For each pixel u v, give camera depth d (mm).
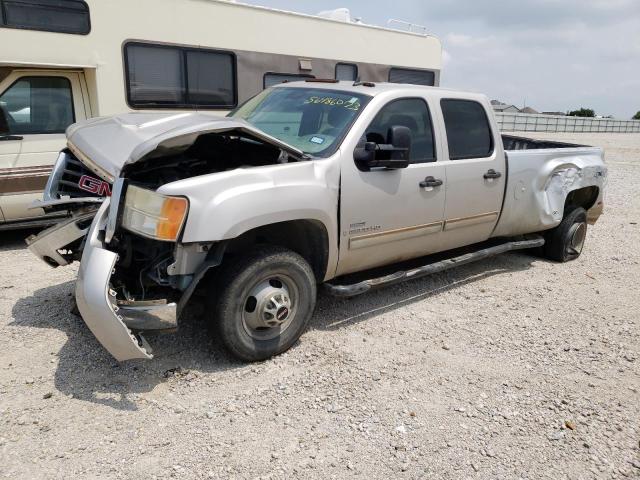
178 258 3457
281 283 3969
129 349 3303
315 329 4520
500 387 3836
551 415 3549
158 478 2807
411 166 4684
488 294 5578
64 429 3129
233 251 4020
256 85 8492
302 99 4902
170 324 3422
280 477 2865
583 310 5312
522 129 43938
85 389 3510
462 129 5242
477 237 5625
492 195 5504
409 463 3033
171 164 4180
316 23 9062
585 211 6824
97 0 6789
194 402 3441
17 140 6516
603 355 4398
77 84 6973
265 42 8469
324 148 4250
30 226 6680
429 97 4980
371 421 3365
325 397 3572
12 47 6285
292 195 3791
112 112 7117
